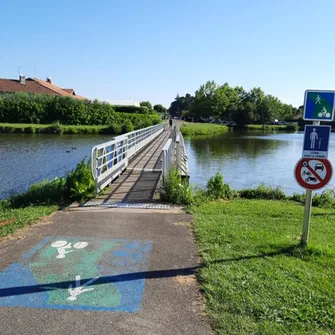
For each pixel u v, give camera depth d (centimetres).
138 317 306
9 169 1791
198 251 462
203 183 1585
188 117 10825
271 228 592
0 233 515
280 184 1670
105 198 778
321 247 480
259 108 9575
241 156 2955
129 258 435
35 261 419
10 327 287
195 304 328
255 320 302
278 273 394
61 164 2012
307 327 293
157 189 883
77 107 5359
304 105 472
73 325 292
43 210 651
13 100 5112
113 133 4888
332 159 2825
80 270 397
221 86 10038
